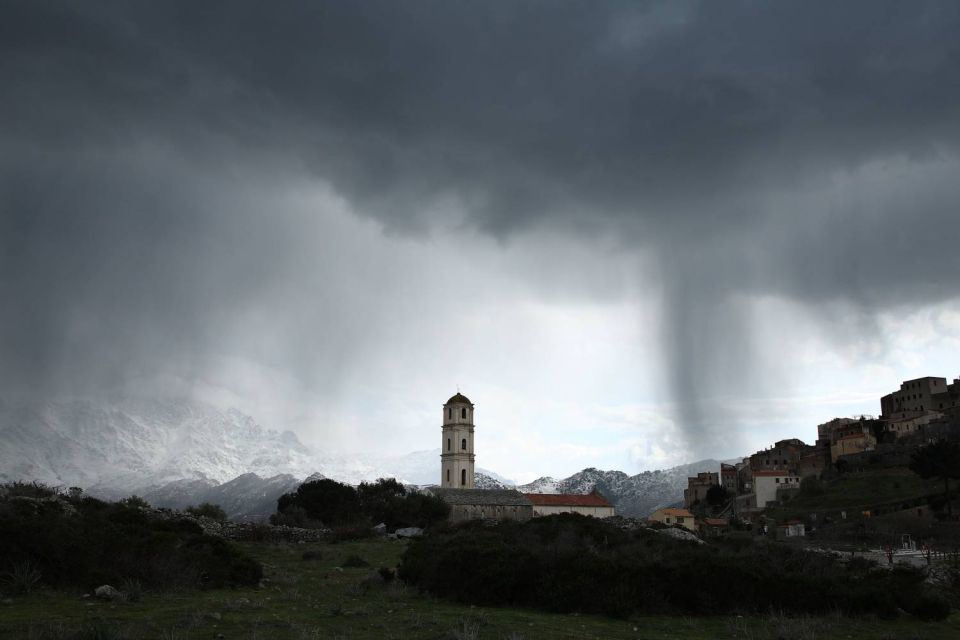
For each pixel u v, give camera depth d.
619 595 36.38
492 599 37.34
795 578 41.28
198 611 28.58
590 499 176.75
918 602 41.22
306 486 129.50
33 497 55.16
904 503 160.25
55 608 28.08
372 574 45.81
